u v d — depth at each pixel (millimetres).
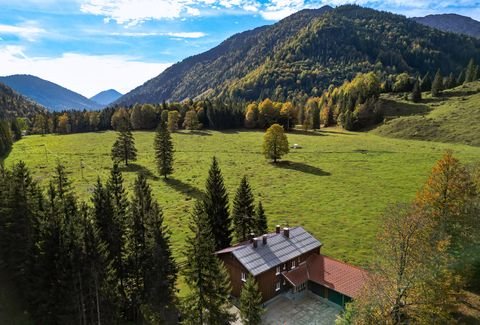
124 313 39156
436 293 26531
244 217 52000
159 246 36750
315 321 37344
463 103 149500
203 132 163875
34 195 43281
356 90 190250
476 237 34156
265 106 171125
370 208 68500
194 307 33562
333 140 133375
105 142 144625
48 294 33062
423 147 113812
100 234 38781
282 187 82688
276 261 40938
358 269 41531
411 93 172375
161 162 91438
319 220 64000
